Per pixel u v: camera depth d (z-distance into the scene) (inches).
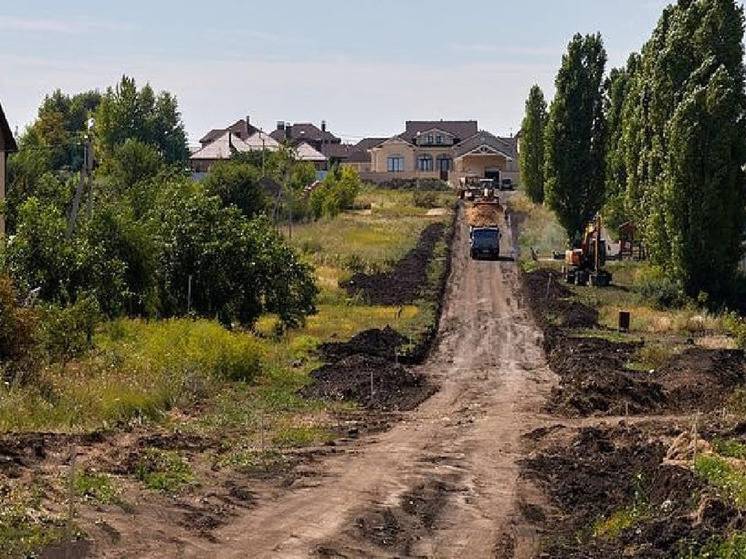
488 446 929.5
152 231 1465.3
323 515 653.9
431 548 602.2
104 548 544.7
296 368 1353.3
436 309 1988.2
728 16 2119.8
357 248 2783.0
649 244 2139.5
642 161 2298.2
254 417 1008.9
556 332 1742.1
